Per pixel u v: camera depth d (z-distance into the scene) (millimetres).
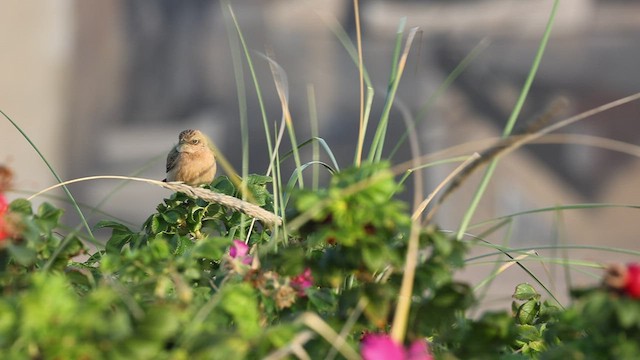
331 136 28984
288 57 29953
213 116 30484
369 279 4324
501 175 25172
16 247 4156
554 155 26594
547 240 25438
